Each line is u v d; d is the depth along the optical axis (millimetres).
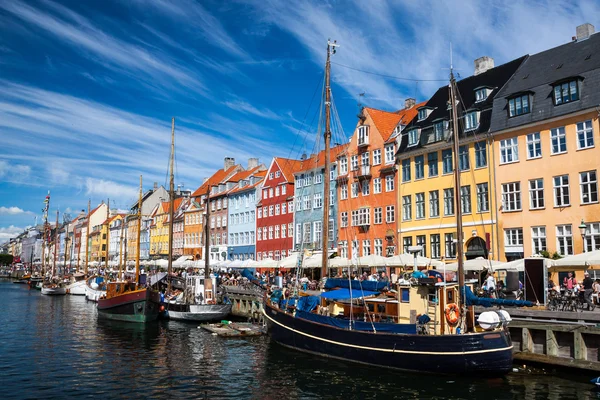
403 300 22188
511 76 39531
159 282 48406
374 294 23672
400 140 46906
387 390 18594
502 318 19438
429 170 43156
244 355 25625
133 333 33500
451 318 20578
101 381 20781
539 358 20812
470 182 39250
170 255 47875
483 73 43531
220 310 38969
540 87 35812
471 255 38750
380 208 48219
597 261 23188
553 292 25453
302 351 25438
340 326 23203
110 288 41688
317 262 40312
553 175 33906
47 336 32469
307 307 26281
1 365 23750
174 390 19406
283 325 27094
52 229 179625
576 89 33000
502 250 36375
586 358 19609
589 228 31734
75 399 18344
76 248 147250
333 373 21281
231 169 87688
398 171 46188
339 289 24547
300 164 65938
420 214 43719
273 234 65625
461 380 19250
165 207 101125
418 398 17562
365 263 35562
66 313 47188
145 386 19984
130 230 115062
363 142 50750
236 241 74938
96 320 40812
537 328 21141
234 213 76250
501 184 36969
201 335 32406
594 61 33562
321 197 56625
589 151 32062
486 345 18906
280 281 38969
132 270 89250
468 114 39812
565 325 20125
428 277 21422
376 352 21422
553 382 18625
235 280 51531
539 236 34406
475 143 39156
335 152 56438
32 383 20484
